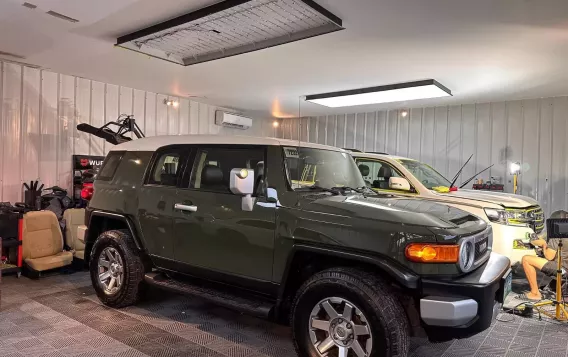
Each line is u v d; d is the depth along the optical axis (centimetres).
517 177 839
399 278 273
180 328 391
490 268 312
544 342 384
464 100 862
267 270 330
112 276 443
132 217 427
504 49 548
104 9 456
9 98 681
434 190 621
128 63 668
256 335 380
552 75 666
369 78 716
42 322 399
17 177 696
